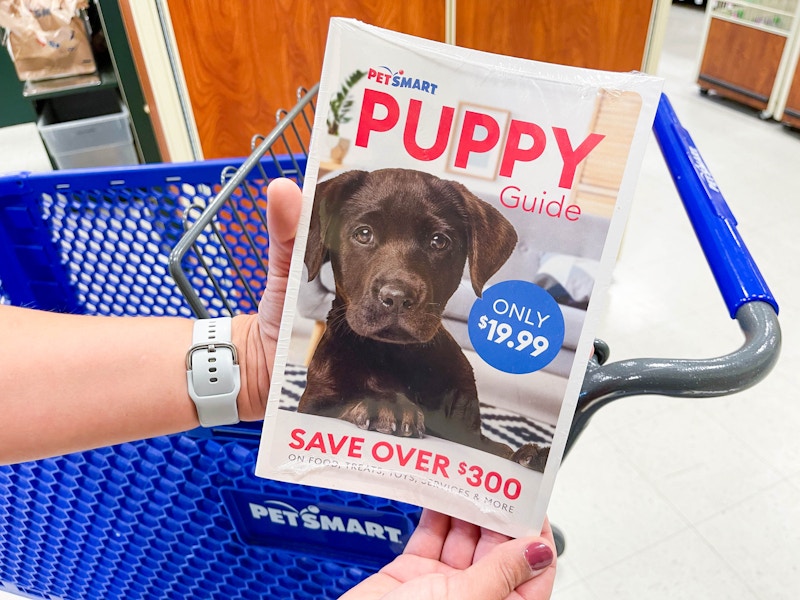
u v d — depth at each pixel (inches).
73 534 30.5
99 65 77.2
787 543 54.6
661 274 87.6
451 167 17.2
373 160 17.3
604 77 16.4
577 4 69.9
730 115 140.7
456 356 18.2
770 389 69.0
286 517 26.0
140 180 41.3
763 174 114.9
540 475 18.3
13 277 43.6
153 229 43.6
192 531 28.0
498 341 17.9
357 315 18.1
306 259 17.8
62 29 69.6
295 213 17.5
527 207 17.1
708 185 25.1
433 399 18.5
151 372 21.2
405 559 21.4
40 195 41.3
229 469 24.9
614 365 18.3
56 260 43.9
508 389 18.1
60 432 21.0
